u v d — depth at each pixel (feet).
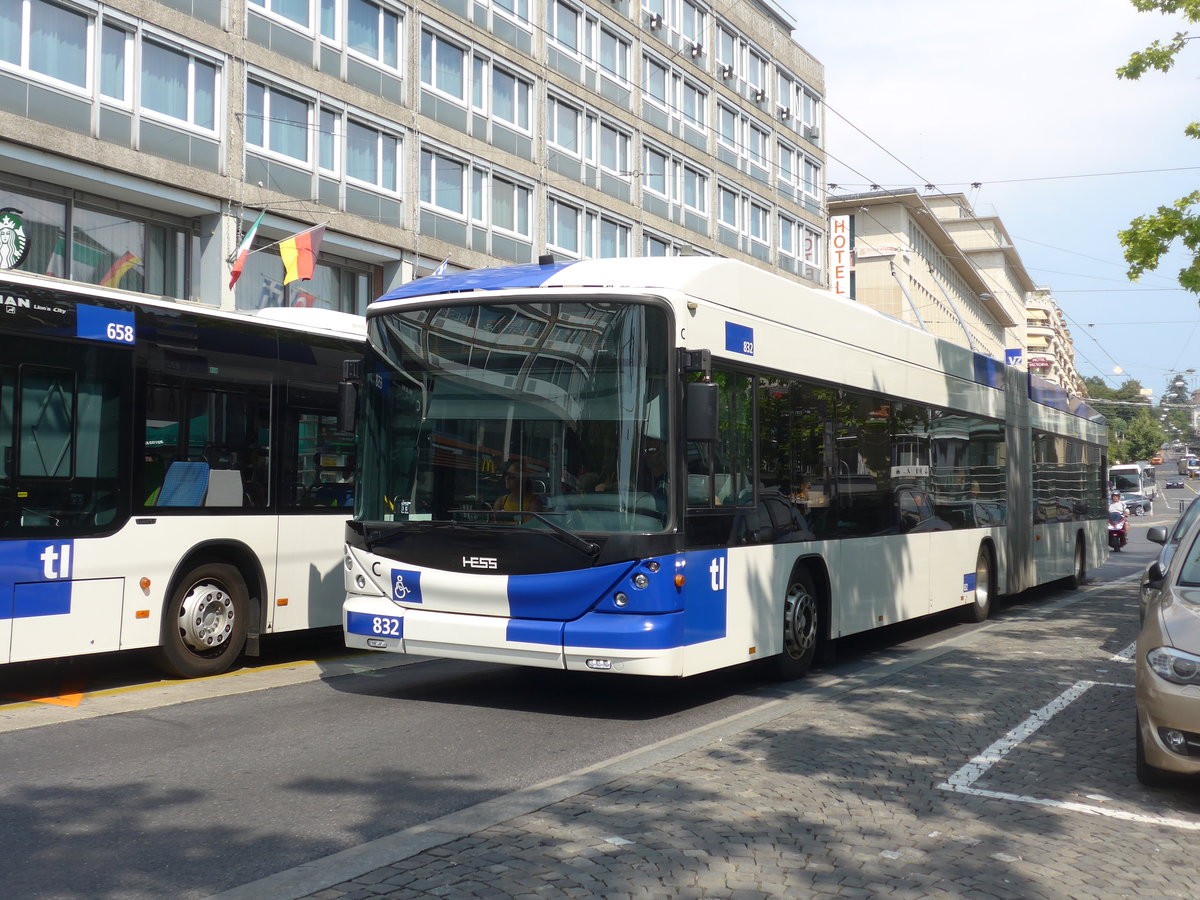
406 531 28.60
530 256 114.01
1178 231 56.44
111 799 20.16
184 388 33.09
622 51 129.18
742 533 29.96
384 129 96.02
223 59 81.71
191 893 15.56
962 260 253.65
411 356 29.22
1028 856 17.63
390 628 28.78
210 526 33.68
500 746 24.80
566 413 27.43
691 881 15.97
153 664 36.04
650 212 133.59
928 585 42.98
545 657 27.07
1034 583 57.62
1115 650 40.01
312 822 18.86
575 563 26.76
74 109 72.13
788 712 28.37
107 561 30.76
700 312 28.43
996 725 27.04
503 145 110.11
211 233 82.17
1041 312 401.29
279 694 31.04
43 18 70.33
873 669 36.81
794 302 33.86
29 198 72.33
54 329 29.66
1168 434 510.58
